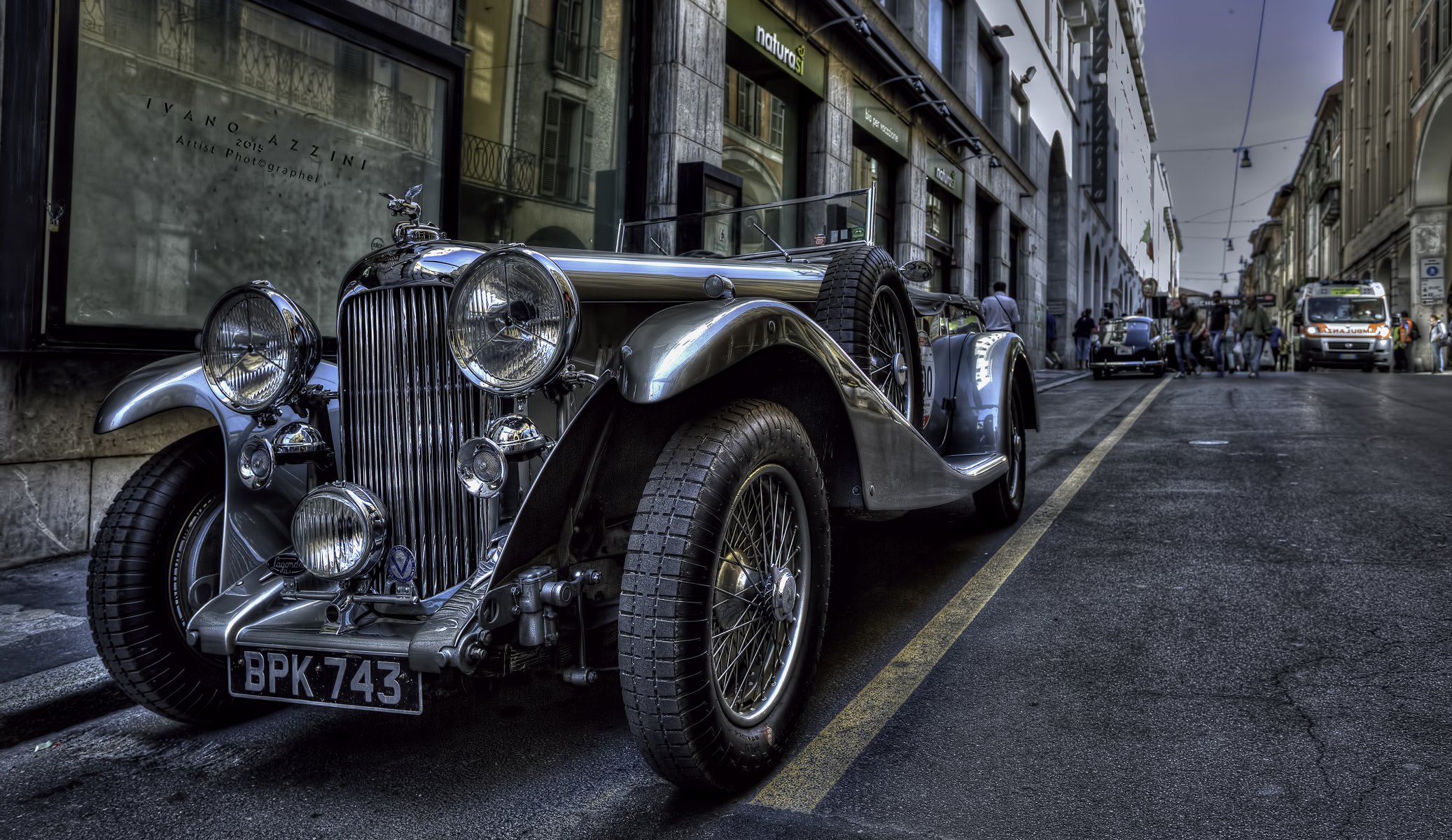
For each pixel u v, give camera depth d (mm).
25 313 4191
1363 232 39219
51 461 4348
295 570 2332
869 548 4570
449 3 6500
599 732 2584
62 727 2711
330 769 2398
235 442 2518
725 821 2047
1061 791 2125
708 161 9469
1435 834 1888
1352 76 42719
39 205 4227
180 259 4895
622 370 2086
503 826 2064
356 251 5906
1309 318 27422
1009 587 3803
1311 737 2344
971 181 19312
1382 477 5824
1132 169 55719
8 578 4035
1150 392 14625
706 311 2197
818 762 2324
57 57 4277
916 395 3797
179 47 4852
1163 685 2723
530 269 2018
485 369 2061
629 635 1977
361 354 2328
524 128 7523
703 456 2082
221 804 2219
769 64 10922
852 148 13602
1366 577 3686
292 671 2189
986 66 20812
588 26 8227
